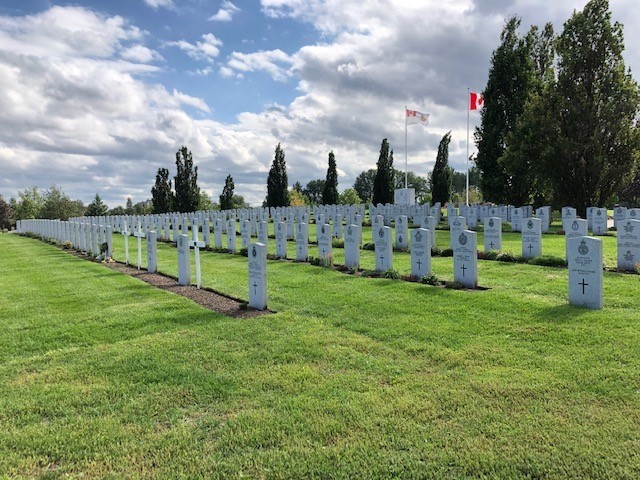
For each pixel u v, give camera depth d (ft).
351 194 262.47
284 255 60.08
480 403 17.03
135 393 18.86
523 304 30.12
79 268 57.67
